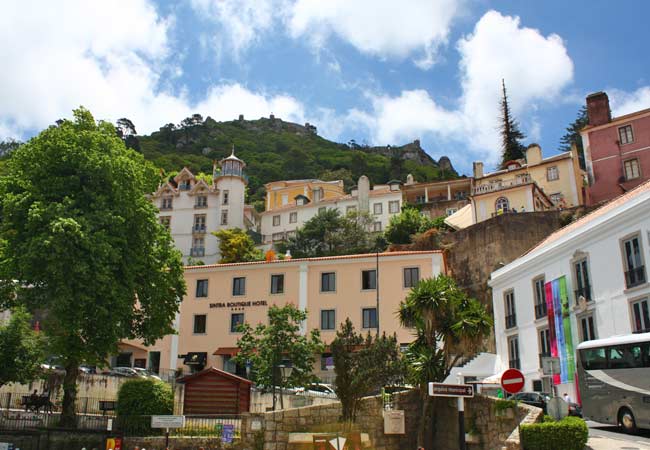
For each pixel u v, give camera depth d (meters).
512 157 92.12
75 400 26.42
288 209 82.12
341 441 19.50
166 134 155.38
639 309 25.25
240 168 80.31
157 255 29.56
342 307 42.22
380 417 21.06
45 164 26.09
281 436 20.20
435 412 21.88
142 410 24.36
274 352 28.14
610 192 55.41
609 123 57.00
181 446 21.94
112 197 26.70
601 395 20.88
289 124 195.88
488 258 49.50
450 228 60.91
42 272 24.62
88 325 25.58
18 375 24.73
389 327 40.78
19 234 25.64
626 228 26.30
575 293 29.55
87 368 38.22
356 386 20.69
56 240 23.61
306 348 28.69
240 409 24.88
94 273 24.62
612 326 26.70
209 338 44.50
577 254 29.47
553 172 65.81
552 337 30.98
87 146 26.95
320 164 145.00
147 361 45.38
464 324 22.02
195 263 70.69
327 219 69.81
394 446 20.97
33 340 25.59
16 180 26.97
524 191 57.22
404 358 21.98
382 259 42.56
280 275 44.34
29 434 21.81
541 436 15.65
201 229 76.56
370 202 77.00
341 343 21.27
